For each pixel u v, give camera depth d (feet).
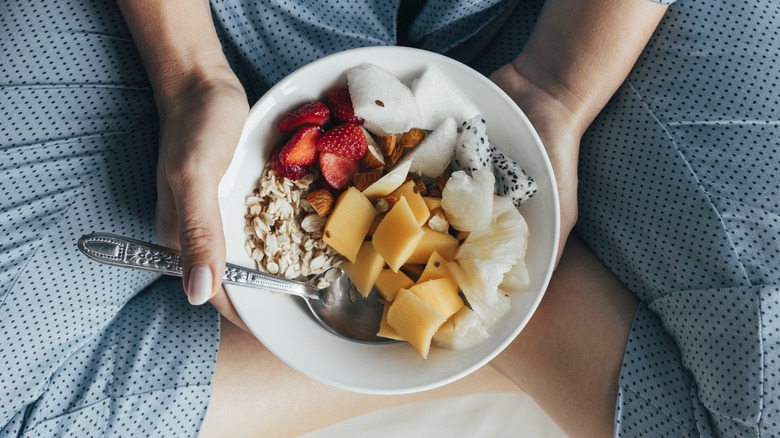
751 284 2.93
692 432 3.08
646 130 3.18
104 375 3.32
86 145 3.09
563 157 3.12
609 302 3.40
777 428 2.85
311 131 2.74
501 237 2.77
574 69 3.10
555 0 3.16
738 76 3.03
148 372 3.33
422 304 2.65
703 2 3.09
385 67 2.88
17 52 3.01
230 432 3.58
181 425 3.37
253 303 2.75
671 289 3.18
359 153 2.81
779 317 2.89
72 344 3.29
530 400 4.36
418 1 3.65
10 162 3.02
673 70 3.14
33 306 3.12
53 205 3.08
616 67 3.07
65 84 3.05
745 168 2.99
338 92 2.87
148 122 3.17
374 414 4.30
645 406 3.17
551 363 3.46
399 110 2.81
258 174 2.88
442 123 2.93
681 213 3.08
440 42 3.64
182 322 3.47
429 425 4.29
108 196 3.16
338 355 2.85
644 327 3.29
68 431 3.25
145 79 3.14
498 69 3.46
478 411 4.34
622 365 3.22
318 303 3.02
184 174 2.45
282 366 3.56
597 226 3.42
